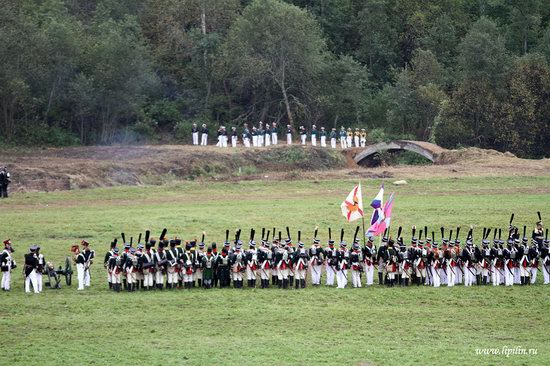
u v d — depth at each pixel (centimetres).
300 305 5406
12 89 11469
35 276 5650
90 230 7212
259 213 7875
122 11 14475
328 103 13662
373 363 4325
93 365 4262
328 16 15638
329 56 14162
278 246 5925
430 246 6012
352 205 6138
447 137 13412
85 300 5469
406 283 5931
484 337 4809
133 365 4262
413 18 15612
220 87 14050
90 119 12744
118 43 12369
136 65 12506
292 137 13412
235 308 5316
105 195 8944
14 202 8500
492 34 14100
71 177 9469
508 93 13588
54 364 4278
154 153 10888
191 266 5825
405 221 7606
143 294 5647
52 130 12281
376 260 5988
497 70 13625
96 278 6056
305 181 9812
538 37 15988
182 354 4434
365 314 5228
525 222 7544
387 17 15788
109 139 12619
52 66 12162
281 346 4584
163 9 14175
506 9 16525
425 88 13562
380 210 6109
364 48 15412
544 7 16762
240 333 4822
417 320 5116
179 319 5072
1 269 5691
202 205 8362
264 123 13688
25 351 4478
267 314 5197
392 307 5394
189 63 14088
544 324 5066
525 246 5956
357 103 13900
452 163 11131
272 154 11256
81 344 4600
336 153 11700
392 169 10662
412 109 13712
